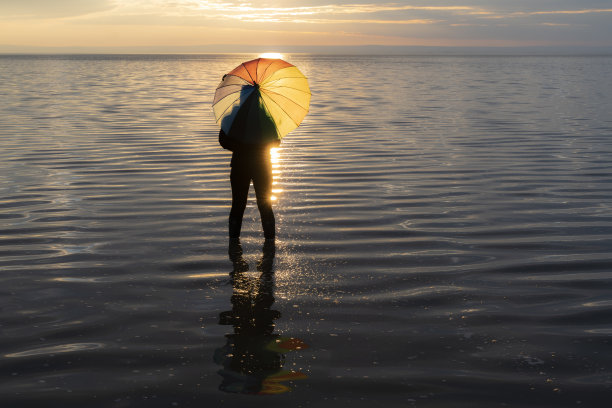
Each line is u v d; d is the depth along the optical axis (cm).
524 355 348
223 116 543
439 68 7925
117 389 308
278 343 364
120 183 901
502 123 1684
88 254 555
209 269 511
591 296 448
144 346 360
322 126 1661
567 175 949
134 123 1734
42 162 1088
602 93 2842
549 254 556
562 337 374
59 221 678
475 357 346
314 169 1021
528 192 830
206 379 319
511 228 648
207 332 381
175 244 587
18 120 1780
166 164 1073
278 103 539
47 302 435
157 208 742
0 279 486
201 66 9931
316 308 423
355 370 329
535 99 2512
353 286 470
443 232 632
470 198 796
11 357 346
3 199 791
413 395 302
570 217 693
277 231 636
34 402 296
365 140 1386
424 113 1986
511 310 421
